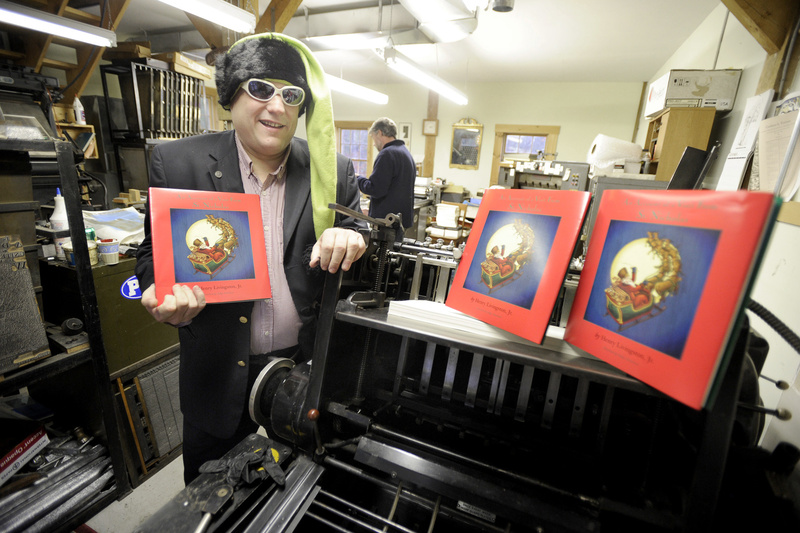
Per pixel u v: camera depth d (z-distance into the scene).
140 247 0.97
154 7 4.01
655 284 0.43
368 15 3.71
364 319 0.62
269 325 1.03
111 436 1.41
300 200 1.02
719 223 0.38
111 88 4.86
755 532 0.52
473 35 3.88
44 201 2.17
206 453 1.12
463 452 0.67
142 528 0.50
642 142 5.00
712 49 2.87
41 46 3.43
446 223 4.34
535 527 0.50
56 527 1.28
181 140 0.99
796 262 1.31
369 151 7.25
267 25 3.09
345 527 0.62
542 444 0.61
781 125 1.46
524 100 5.95
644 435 0.61
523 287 0.53
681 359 0.39
